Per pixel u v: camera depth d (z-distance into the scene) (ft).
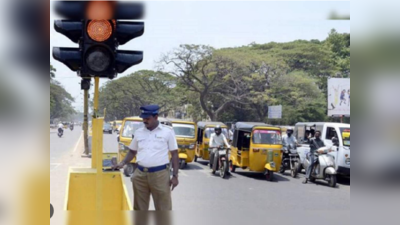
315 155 47.37
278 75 149.79
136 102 213.46
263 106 156.66
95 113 17.15
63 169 52.80
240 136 54.29
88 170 18.57
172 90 181.68
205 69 150.92
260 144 49.62
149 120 17.62
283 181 49.49
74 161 65.57
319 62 155.94
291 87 149.89
